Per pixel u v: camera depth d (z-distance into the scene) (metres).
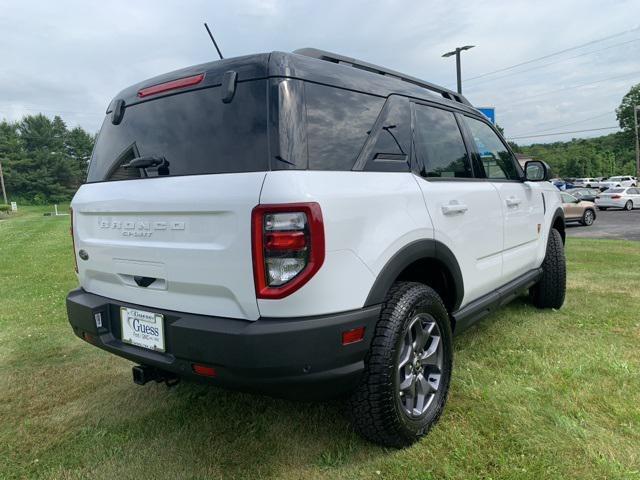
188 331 1.93
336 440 2.36
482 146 3.37
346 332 1.91
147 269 2.19
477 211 2.91
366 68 2.62
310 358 1.82
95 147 2.69
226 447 2.36
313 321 1.83
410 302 2.18
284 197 1.77
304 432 2.45
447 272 2.64
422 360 2.38
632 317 4.11
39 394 3.03
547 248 4.26
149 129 2.30
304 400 2.01
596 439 2.27
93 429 2.58
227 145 1.99
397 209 2.21
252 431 2.48
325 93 2.10
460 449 2.21
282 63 1.98
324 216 1.83
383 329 2.08
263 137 1.90
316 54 2.33
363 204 2.02
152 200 2.11
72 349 3.84
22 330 4.36
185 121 2.15
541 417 2.47
